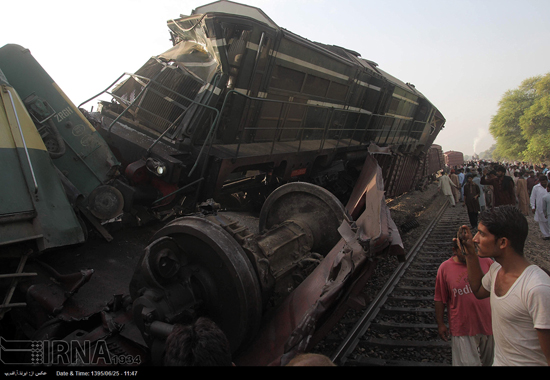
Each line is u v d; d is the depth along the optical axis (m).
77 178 4.47
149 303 2.65
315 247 4.45
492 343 2.88
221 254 2.95
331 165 9.10
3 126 3.29
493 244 2.04
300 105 7.86
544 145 50.62
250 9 6.64
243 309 2.94
